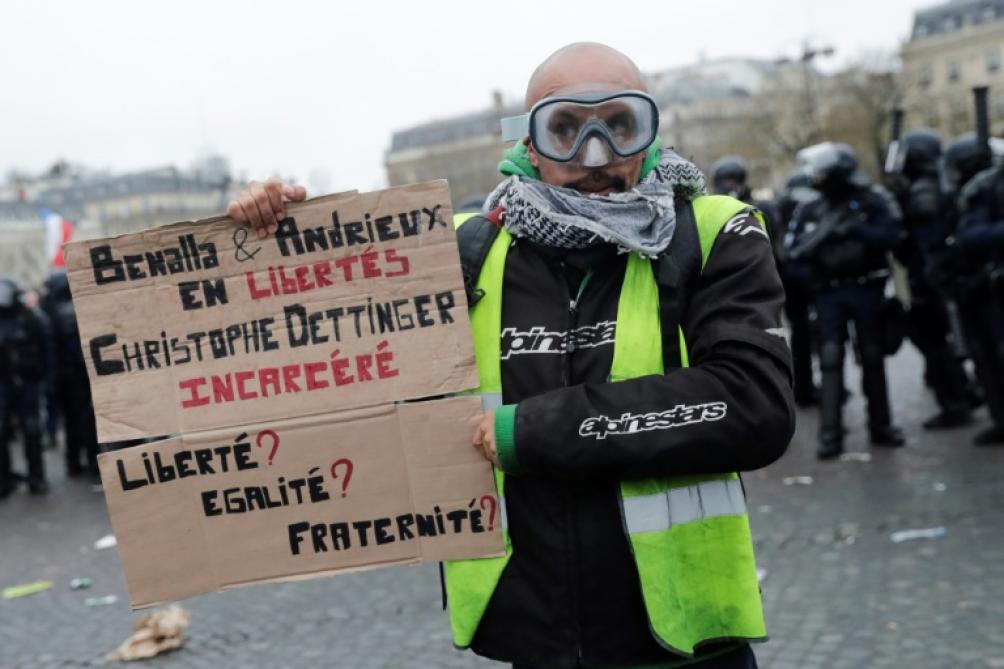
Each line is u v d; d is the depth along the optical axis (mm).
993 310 6402
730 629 1825
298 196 1892
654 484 1795
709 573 1832
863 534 5086
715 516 1834
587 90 1830
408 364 1882
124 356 1906
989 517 5117
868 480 6168
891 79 49375
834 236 6707
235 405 1905
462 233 1968
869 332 6906
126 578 1897
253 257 1898
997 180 6285
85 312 1901
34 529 7828
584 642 1806
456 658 4082
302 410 1897
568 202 1812
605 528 1800
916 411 8398
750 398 1712
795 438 7742
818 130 48656
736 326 1752
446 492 1869
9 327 9312
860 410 8641
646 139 1833
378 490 1893
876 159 48469
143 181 84250
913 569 4508
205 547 1915
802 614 4141
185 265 1902
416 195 1867
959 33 79812
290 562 1912
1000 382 6648
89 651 4621
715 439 1706
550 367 1836
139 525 1897
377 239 1880
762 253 1817
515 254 1910
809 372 9039
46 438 14383
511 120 1953
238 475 1906
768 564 4793
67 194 86875
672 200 1843
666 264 1814
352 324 1889
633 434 1712
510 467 1773
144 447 1899
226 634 4645
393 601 4867
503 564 1868
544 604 1828
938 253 7062
